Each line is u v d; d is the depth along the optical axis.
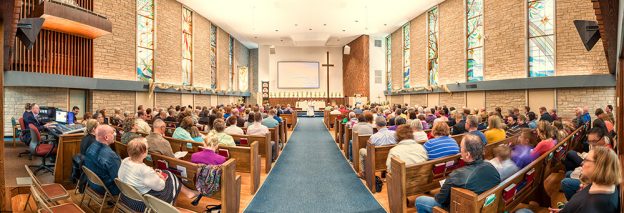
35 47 9.00
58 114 7.34
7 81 8.31
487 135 5.32
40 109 7.41
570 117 9.63
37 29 5.84
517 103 10.95
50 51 9.37
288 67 24.02
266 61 24.27
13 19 4.84
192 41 15.77
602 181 1.92
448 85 13.53
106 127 3.60
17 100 8.93
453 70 13.61
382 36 21.11
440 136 4.03
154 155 3.90
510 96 11.16
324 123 15.37
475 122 4.68
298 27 18.67
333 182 5.16
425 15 15.70
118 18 11.45
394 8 15.07
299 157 7.20
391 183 3.67
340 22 17.53
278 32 20.05
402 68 18.34
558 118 8.54
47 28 9.08
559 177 5.11
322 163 6.56
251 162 4.56
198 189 3.41
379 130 5.13
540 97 10.30
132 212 3.02
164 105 13.87
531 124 6.77
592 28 5.98
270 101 22.95
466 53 12.83
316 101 22.30
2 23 3.38
